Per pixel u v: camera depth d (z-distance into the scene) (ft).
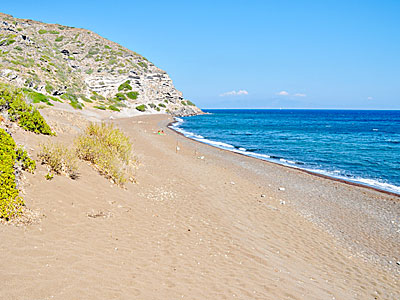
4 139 26.07
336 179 65.98
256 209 39.17
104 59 292.40
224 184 49.98
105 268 18.28
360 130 216.95
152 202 34.47
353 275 25.75
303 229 34.86
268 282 21.21
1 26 197.26
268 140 143.02
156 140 98.94
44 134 46.62
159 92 313.32
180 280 19.12
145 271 19.27
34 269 15.89
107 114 183.21
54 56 214.90
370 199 51.13
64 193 27.09
